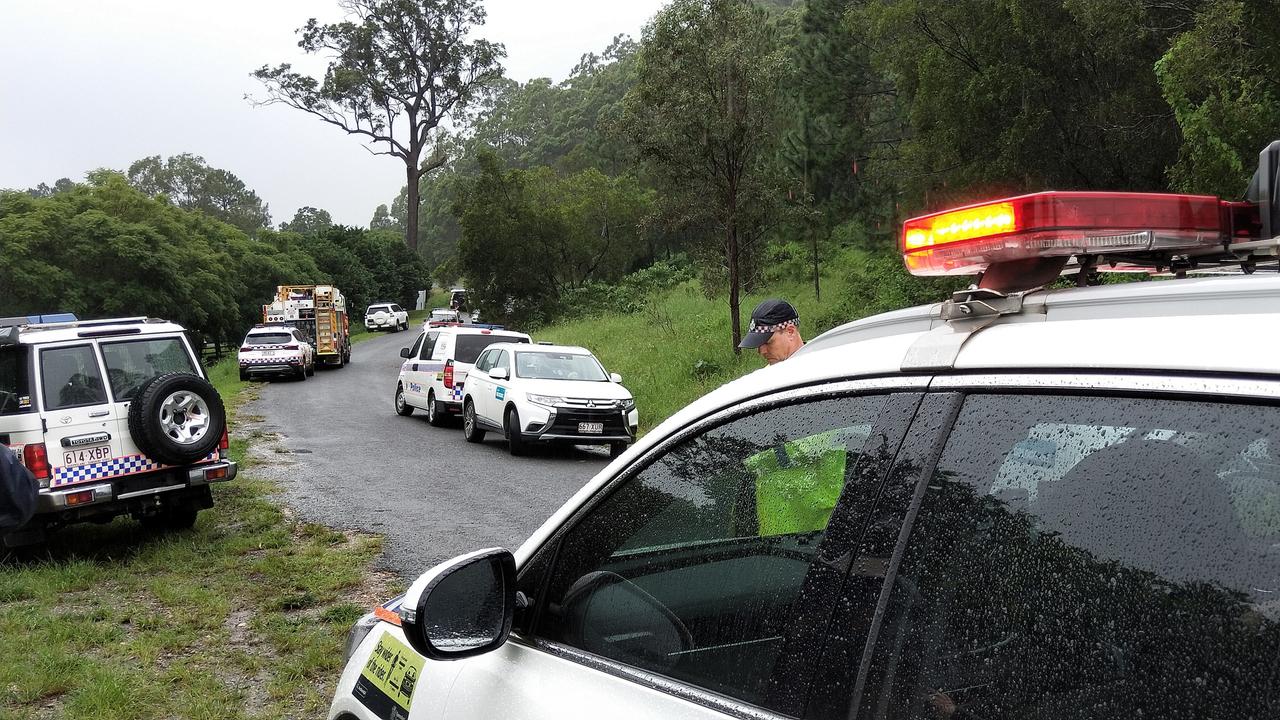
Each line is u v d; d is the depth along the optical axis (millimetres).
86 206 52250
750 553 1632
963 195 22938
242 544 8734
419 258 111438
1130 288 1293
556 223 53500
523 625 2094
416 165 120875
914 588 1323
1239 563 1032
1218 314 1170
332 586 7438
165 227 57000
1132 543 1124
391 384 30719
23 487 7316
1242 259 1613
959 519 1303
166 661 5973
